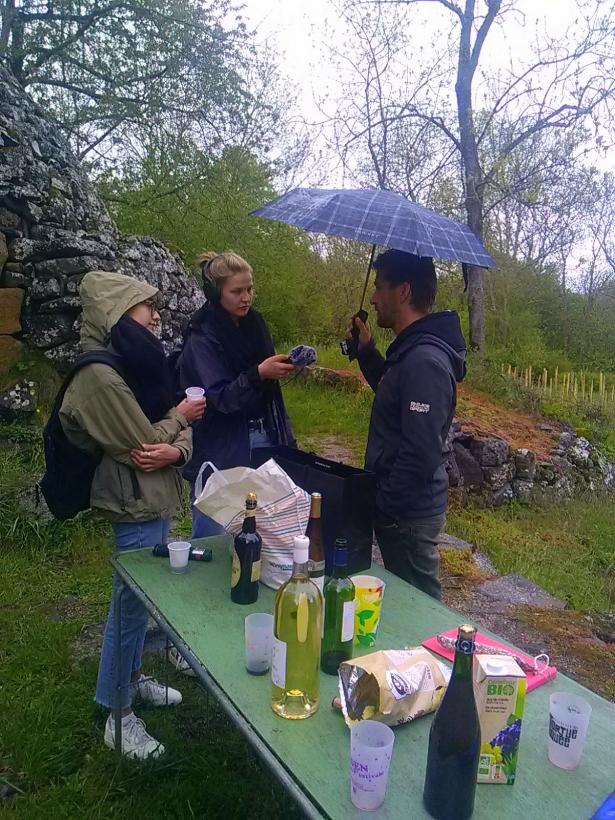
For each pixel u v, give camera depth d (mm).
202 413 2506
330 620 1622
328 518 2107
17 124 5594
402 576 2465
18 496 4262
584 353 22266
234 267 2697
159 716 2600
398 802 1206
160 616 1851
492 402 10047
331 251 16562
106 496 2258
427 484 2402
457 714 1160
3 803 2152
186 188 12070
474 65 12023
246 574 1916
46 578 3783
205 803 2180
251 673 1600
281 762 1303
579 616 4160
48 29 11086
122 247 6543
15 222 5246
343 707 1410
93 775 2270
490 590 4340
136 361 2223
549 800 1230
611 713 1523
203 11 11297
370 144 11836
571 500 7789
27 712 2566
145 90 11586
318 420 8938
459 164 12531
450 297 15078
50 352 5273
